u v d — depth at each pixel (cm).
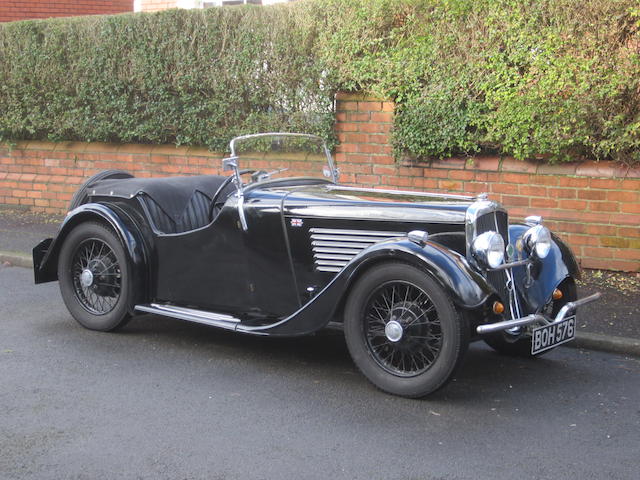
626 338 552
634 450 390
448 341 432
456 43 767
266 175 566
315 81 855
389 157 831
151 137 980
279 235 516
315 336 596
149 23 946
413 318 448
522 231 517
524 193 758
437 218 470
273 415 434
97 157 1034
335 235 499
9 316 638
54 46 1017
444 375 438
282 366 521
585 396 468
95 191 603
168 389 475
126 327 613
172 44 937
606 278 711
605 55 695
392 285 455
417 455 383
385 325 454
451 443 397
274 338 589
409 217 478
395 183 832
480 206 462
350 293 466
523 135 742
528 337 522
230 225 531
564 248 528
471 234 457
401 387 453
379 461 376
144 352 548
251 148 559
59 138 1058
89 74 1002
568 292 529
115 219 565
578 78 704
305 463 374
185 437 404
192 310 556
